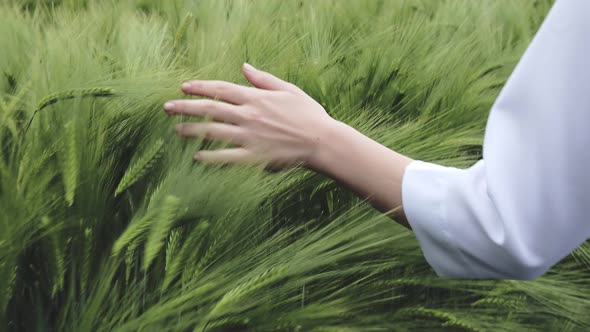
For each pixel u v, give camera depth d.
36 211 1.30
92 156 1.38
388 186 1.24
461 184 1.18
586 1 1.08
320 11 2.54
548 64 1.10
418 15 2.89
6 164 1.38
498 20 3.14
